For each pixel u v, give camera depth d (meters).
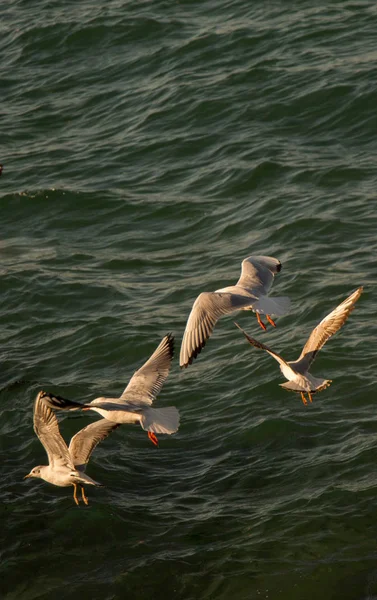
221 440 16.55
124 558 13.86
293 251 22.02
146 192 25.70
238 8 33.53
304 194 24.17
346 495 14.55
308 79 28.62
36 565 13.87
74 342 20.06
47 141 29.14
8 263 23.44
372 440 15.76
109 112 29.98
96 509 14.87
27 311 21.47
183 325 20.08
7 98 31.80
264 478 15.37
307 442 16.08
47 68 32.91
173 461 16.17
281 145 26.42
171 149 27.36
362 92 27.53
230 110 28.33
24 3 37.09
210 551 13.80
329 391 17.28
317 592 12.81
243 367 18.41
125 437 16.94
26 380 18.89
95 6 35.62
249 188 24.92
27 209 25.83
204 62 30.81
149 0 35.12
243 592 12.96
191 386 18.16
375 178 24.34
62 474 12.99
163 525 14.47
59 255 23.67
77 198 25.80
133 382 11.72
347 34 30.66
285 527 14.06
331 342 18.56
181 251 23.14
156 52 32.00
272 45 30.75
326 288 20.38
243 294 11.19
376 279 20.45
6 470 16.17
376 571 13.02
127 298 21.39
